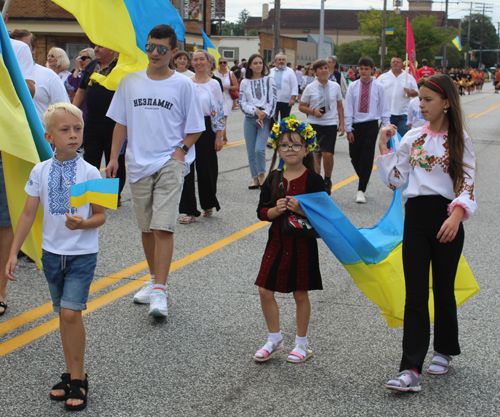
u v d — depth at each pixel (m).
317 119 8.26
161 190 4.38
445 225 3.17
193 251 5.81
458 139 3.25
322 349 3.82
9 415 3.03
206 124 6.88
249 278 5.09
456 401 3.21
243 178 9.71
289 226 3.48
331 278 5.16
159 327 4.10
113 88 4.69
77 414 3.04
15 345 3.80
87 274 3.18
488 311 4.43
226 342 3.89
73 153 3.23
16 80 3.95
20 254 5.61
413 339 3.30
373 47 58.81
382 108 8.02
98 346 3.80
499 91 47.12
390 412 3.09
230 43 38.19
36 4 23.92
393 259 3.70
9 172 3.98
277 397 3.23
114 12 4.58
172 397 3.22
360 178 8.03
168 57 4.38
